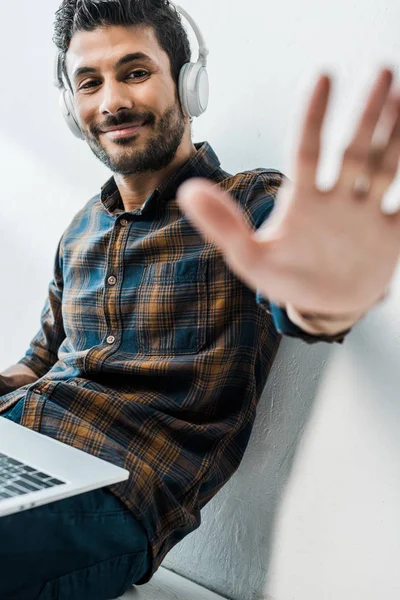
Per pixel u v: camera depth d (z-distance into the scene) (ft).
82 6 4.08
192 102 4.19
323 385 4.10
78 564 3.37
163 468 3.78
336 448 4.03
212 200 1.87
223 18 4.75
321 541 4.08
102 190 4.55
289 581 4.22
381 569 3.83
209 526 4.66
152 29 4.09
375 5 3.97
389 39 3.90
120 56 4.04
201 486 3.94
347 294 2.02
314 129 1.85
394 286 3.77
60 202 6.00
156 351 4.02
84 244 4.50
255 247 1.94
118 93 4.07
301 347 4.22
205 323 3.93
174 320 3.99
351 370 3.97
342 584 3.99
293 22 4.36
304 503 4.17
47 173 6.10
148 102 4.08
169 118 4.17
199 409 3.97
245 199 3.91
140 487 3.56
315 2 4.25
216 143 4.80
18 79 6.29
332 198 1.93
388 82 1.86
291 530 4.23
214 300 3.92
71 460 3.35
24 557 3.22
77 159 5.84
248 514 4.45
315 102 1.82
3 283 6.48
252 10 4.58
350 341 3.97
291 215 1.94
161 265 4.07
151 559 3.65
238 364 3.98
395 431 3.77
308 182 1.91
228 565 4.54
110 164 4.26
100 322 4.25
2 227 6.48
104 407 3.87
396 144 1.91
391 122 1.91
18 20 6.25
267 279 1.99
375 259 1.98
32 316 6.28
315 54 4.25
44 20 6.02
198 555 4.72
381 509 3.83
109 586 3.51
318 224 1.94
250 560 4.43
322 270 1.97
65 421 3.79
